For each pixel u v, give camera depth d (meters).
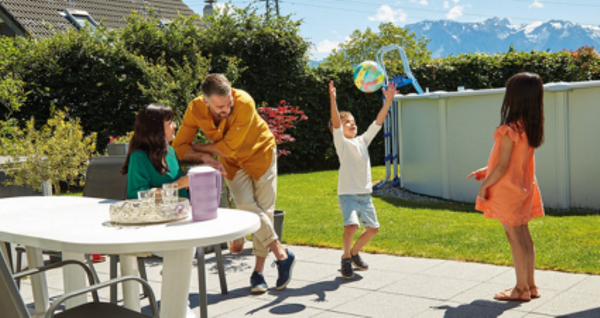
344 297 3.88
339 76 13.24
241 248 5.47
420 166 8.88
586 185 6.97
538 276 4.10
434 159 8.48
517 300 3.58
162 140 3.38
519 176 3.47
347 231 4.30
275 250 4.06
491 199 3.58
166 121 3.43
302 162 13.47
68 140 6.67
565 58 12.97
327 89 13.14
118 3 20.86
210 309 3.77
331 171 12.71
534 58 13.06
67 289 3.45
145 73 6.54
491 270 4.34
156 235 2.36
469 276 4.21
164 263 2.77
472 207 7.44
